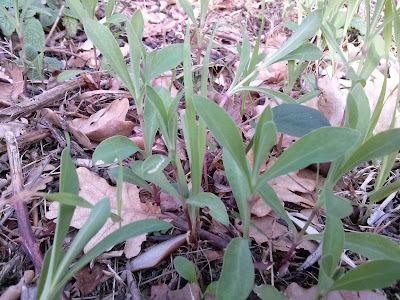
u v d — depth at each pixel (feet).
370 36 0.91
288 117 0.67
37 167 0.92
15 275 0.69
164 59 0.74
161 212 0.82
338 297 0.66
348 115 0.50
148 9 1.73
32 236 0.71
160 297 0.67
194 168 0.62
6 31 1.32
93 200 0.80
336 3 1.05
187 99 0.56
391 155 0.77
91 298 0.68
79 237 0.44
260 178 0.48
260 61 1.03
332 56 1.18
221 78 1.35
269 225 0.82
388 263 0.47
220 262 0.75
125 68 0.66
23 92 1.14
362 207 0.88
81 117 1.07
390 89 1.24
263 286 0.53
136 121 1.11
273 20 1.75
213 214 0.58
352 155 0.53
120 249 0.75
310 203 0.87
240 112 1.07
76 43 1.46
